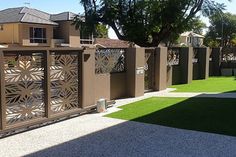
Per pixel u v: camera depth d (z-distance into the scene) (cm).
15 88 772
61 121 896
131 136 739
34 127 824
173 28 2827
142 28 2761
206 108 1027
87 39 4600
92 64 1039
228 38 7056
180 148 648
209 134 737
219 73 2375
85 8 2891
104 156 614
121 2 2795
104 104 1023
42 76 841
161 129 789
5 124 743
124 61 1326
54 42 4219
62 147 671
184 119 884
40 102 842
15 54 764
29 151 650
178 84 1800
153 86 1494
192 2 2753
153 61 1480
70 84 949
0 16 4194
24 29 3972
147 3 2694
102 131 786
